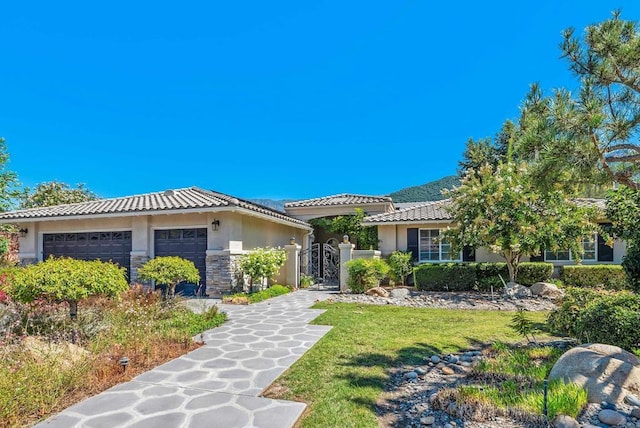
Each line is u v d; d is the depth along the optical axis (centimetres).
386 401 543
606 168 581
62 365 584
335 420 481
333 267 2453
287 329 979
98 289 820
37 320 798
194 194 1891
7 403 465
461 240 1634
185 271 1312
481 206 1511
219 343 841
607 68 551
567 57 586
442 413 473
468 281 1683
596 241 1861
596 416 435
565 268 1761
